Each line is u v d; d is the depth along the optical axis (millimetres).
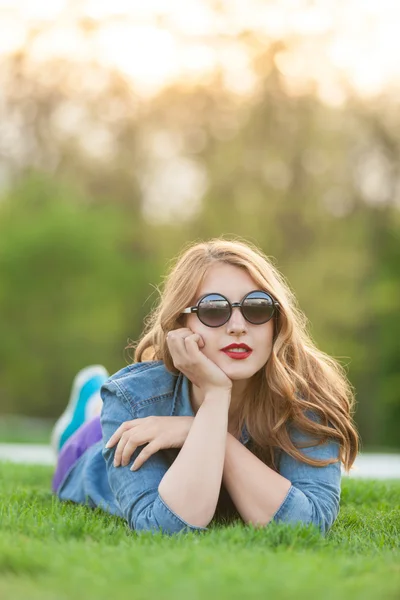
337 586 2018
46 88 26000
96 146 26906
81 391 4973
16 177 27359
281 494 2844
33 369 27797
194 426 2869
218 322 2943
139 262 27734
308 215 24391
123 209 27500
